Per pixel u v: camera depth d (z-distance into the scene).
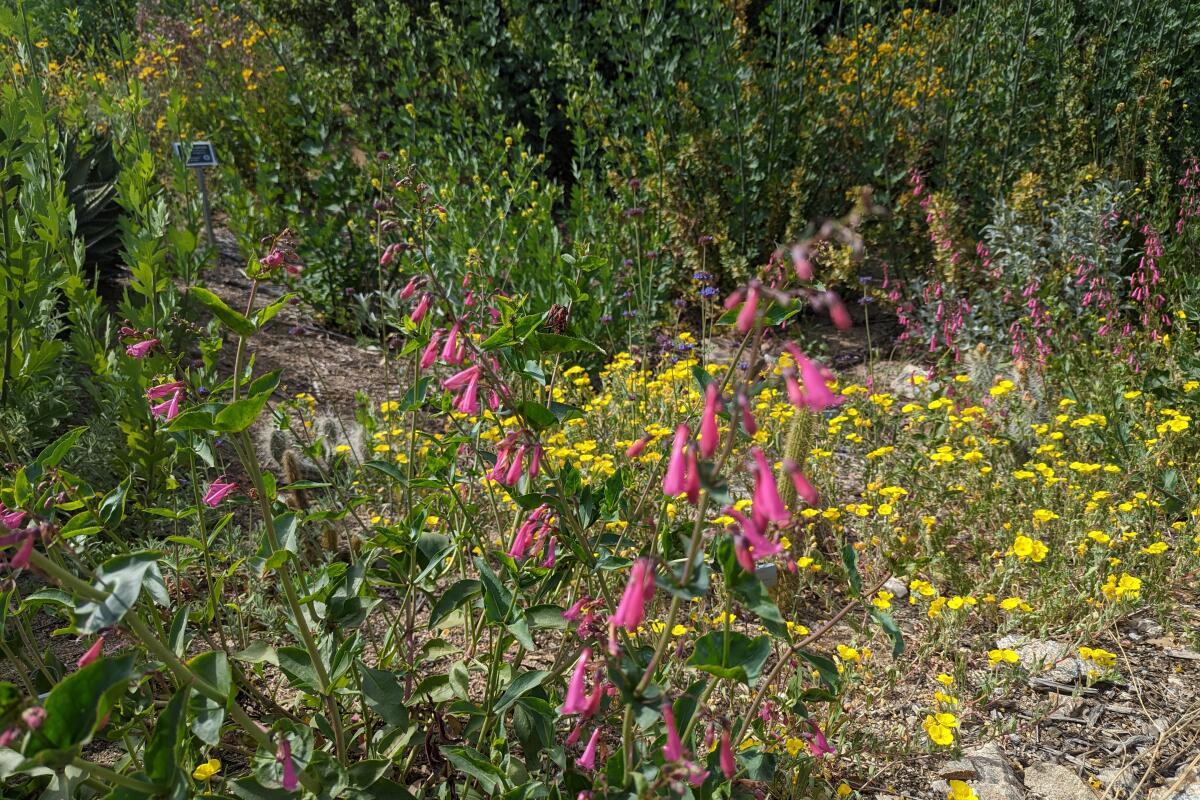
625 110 7.96
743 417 1.53
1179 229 6.68
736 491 4.33
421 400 2.61
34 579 3.38
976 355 5.69
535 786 1.96
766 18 8.22
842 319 1.54
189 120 9.89
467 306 2.88
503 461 2.16
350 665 2.09
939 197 6.58
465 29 9.81
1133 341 5.66
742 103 7.74
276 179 7.57
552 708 2.15
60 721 1.33
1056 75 8.00
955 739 2.82
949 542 4.14
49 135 4.51
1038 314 5.70
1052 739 2.94
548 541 2.25
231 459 4.55
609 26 8.23
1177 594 3.74
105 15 12.27
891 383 6.37
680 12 9.35
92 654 1.47
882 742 2.81
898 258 7.57
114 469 3.81
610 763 1.71
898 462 4.29
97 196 6.39
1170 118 8.22
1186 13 8.37
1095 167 6.80
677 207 7.69
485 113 8.01
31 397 3.97
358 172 7.98
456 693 2.37
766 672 3.06
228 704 1.64
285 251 2.27
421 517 2.63
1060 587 3.50
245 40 10.38
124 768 2.13
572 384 5.33
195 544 2.34
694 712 1.79
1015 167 7.64
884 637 3.38
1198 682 3.18
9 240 4.00
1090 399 4.95
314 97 8.09
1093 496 3.82
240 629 2.98
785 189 7.79
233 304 7.06
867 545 3.91
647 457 3.78
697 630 3.21
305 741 1.79
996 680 3.10
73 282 4.13
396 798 1.98
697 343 7.02
